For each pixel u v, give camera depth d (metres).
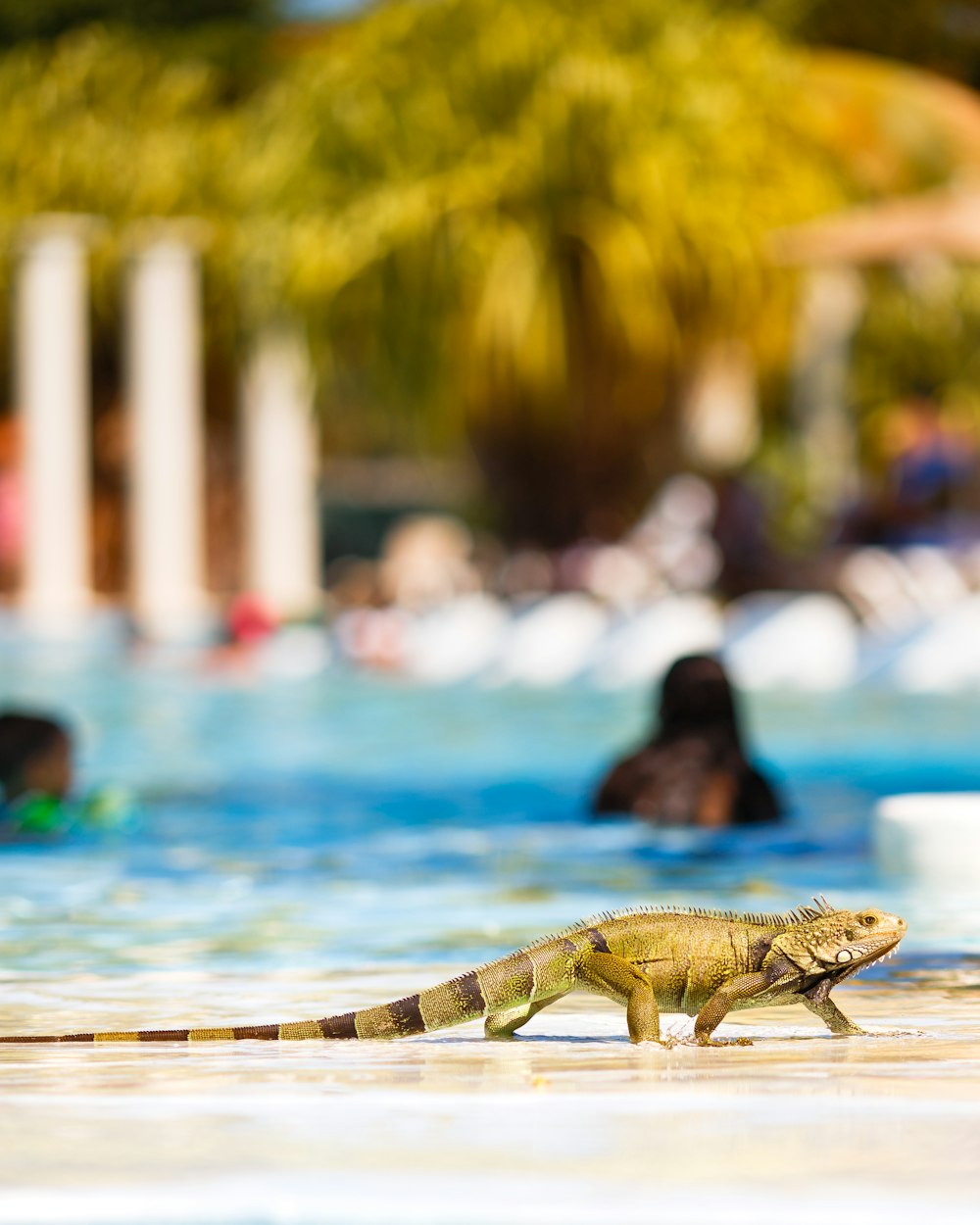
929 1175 5.98
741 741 21.67
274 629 58.91
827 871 17.23
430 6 56.75
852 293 63.28
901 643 43.25
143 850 19.44
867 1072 8.40
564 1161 6.20
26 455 71.50
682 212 54.56
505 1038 9.71
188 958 12.62
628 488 57.59
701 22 57.94
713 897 15.67
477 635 50.78
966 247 41.41
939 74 74.62
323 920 14.46
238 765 29.84
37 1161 6.24
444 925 14.18
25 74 72.12
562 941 9.88
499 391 55.75
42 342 70.94
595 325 55.31
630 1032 9.59
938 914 14.33
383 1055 9.06
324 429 83.12
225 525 84.19
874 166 55.75
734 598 50.81
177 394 70.94
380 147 56.12
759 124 56.09
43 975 11.95
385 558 76.44
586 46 55.78
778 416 65.75
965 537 55.94
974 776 26.98
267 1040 9.52
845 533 55.72
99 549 84.38
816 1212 5.49
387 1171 6.04
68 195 70.19
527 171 55.22
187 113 71.19
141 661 54.66
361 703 42.09
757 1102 7.45
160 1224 5.43
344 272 55.38
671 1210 5.51
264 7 79.81
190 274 70.81
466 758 30.88
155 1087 7.97
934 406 66.81
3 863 18.39
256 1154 6.34
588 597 54.25
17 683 47.97
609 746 32.69
